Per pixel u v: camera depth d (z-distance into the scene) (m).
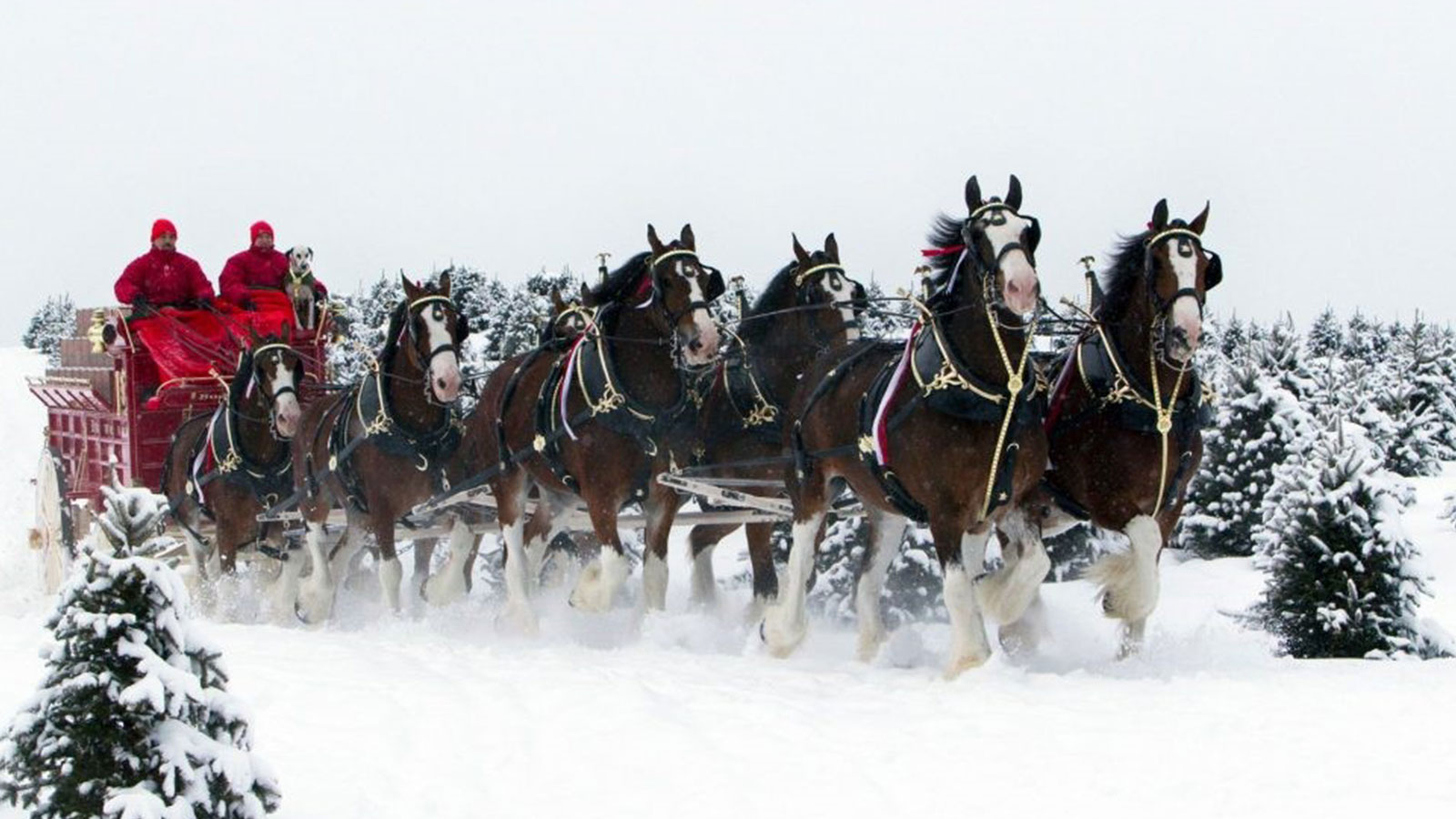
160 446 17.83
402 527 16.17
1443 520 28.09
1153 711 8.98
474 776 8.32
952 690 9.92
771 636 12.51
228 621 16.50
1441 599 20.88
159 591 6.69
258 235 20.14
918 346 10.77
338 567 16.28
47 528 19.52
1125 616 11.07
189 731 6.57
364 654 11.91
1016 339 10.42
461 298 37.47
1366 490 14.23
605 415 13.05
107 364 18.78
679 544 25.30
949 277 10.73
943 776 7.91
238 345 17.97
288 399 15.48
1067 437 11.34
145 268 18.98
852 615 17.31
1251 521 24.33
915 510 10.87
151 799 6.33
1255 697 9.27
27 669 11.30
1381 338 59.28
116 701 6.47
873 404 11.01
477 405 15.09
